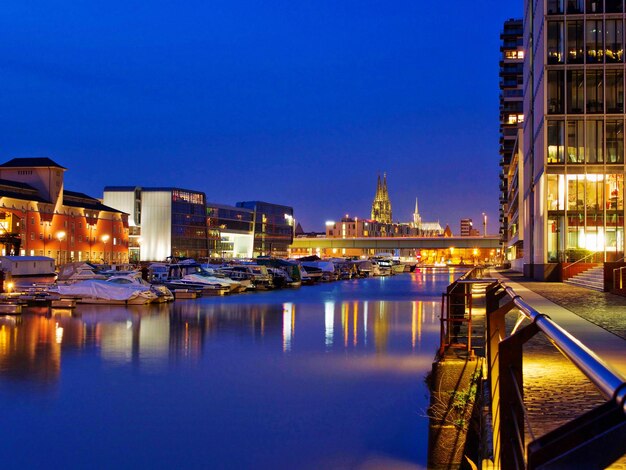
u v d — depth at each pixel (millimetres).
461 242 178625
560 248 49406
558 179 49469
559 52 49625
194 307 54094
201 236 170500
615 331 17859
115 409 20078
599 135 49094
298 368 26250
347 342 33344
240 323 42062
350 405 20391
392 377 24391
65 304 52438
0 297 52938
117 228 139875
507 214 127500
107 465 15430
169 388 22859
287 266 90750
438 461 15031
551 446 3180
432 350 30562
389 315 47188
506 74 116812
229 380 24016
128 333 37094
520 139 83375
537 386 11227
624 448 2727
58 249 117938
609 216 48938
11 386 23125
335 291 78000
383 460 15594
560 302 28188
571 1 49531
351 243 192875
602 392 2904
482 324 23406
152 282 73750
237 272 80688
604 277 35281
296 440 17047
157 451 16328
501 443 5457
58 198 119375
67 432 17875
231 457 15867
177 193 159375
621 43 49000
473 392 15047
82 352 30281
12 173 118938
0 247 96000
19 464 15531
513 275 71000
